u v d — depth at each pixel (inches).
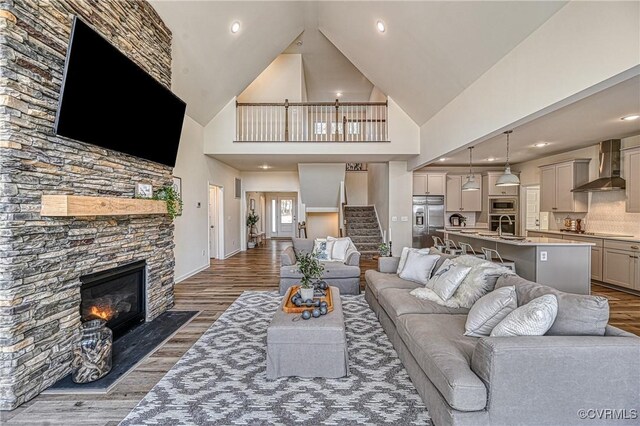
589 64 96.0
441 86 193.9
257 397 87.5
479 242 224.1
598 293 196.1
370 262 298.8
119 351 115.4
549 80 113.3
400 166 306.2
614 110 153.9
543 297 74.9
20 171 83.4
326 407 82.8
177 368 103.7
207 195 275.0
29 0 85.1
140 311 143.4
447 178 347.6
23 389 84.2
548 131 196.4
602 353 64.4
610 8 88.7
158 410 81.8
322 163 331.9
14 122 81.5
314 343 97.3
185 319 149.3
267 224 594.9
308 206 407.2
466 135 179.3
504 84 141.3
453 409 65.9
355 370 102.0
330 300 122.6
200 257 262.1
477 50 149.4
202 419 78.2
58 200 89.5
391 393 89.1
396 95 250.2
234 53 212.4
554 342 65.4
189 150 238.4
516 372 64.1
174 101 150.4
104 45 101.7
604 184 214.2
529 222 319.0
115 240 123.2
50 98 92.0
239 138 274.1
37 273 88.4
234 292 198.7
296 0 212.8
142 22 137.4
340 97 407.5
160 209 144.3
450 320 99.8
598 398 64.5
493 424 64.2
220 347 119.6
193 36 175.2
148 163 145.5
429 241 334.6
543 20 114.8
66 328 98.9
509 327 72.9
